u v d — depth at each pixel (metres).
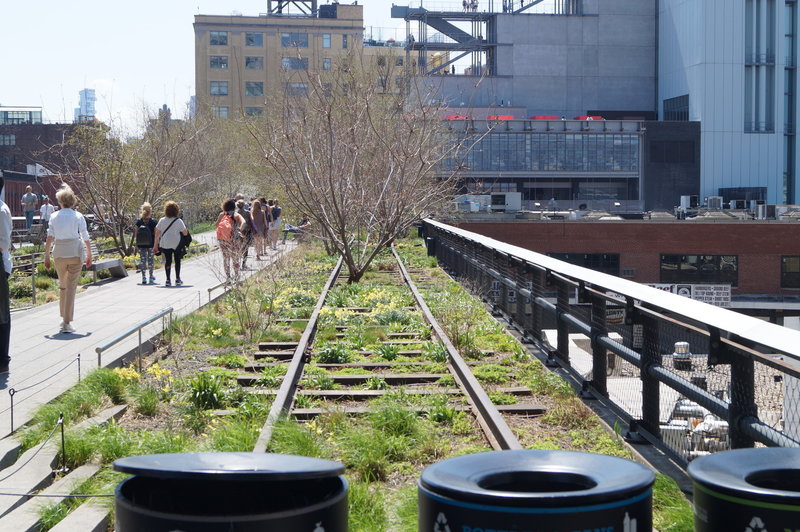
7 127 87.88
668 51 114.94
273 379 10.01
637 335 7.68
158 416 8.70
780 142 105.81
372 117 24.03
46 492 6.09
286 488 1.68
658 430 7.14
